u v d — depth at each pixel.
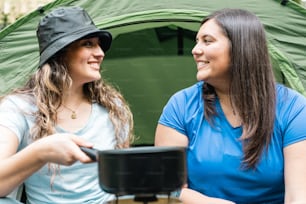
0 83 2.22
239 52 1.56
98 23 2.24
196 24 2.45
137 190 0.60
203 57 1.59
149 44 2.97
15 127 1.35
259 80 1.56
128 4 2.29
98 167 0.64
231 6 2.32
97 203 1.45
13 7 5.60
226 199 1.60
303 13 2.33
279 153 1.58
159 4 2.30
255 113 1.55
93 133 1.51
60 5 2.28
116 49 2.95
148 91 3.02
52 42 1.46
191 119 1.65
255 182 1.57
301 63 2.30
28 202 1.46
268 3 2.35
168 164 0.61
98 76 1.53
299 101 1.62
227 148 1.57
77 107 1.53
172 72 3.01
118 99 1.64
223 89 1.62
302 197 1.48
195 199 1.51
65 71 1.48
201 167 1.58
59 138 0.85
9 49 2.27
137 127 3.01
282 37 2.32
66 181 1.43
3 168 0.96
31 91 1.48
